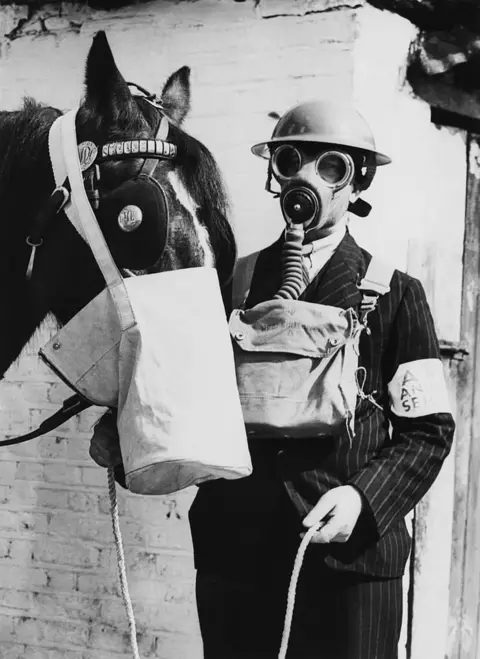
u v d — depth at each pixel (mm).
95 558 2393
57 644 2430
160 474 1543
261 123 2242
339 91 2172
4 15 2494
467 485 2418
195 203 1607
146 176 1569
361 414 1599
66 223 1640
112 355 1545
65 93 2438
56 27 2451
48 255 1667
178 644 2299
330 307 1586
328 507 1492
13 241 1762
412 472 1553
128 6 2385
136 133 1609
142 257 1559
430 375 1595
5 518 2484
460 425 2406
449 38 2314
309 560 1576
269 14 2240
